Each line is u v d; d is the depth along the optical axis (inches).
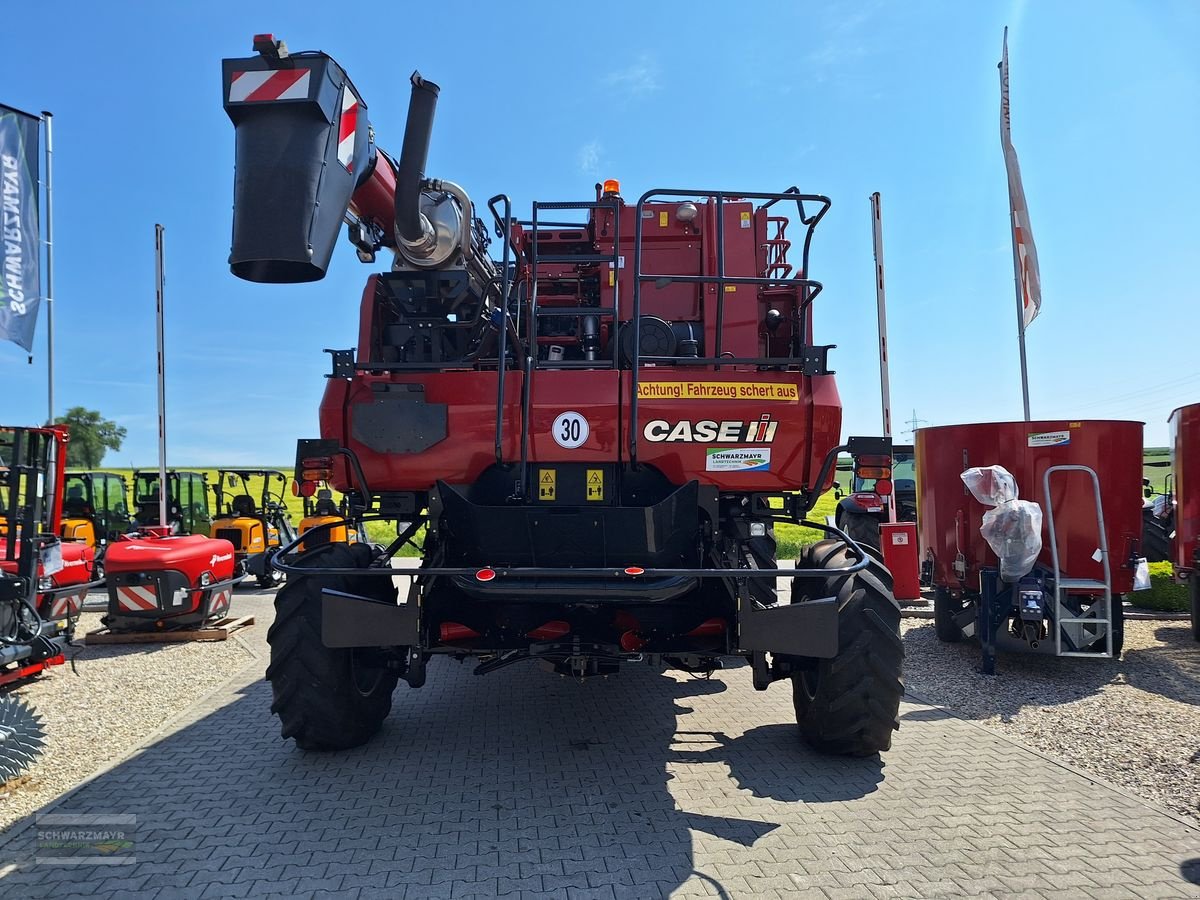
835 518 383.9
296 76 136.0
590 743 175.9
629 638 162.7
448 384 159.0
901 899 108.2
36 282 352.5
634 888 111.1
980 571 251.0
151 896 109.0
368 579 166.9
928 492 283.6
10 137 343.3
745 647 142.2
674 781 152.1
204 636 299.6
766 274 202.2
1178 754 166.6
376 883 112.5
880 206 380.8
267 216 133.6
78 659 268.7
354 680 165.0
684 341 183.0
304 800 142.4
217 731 184.1
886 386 378.0
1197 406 285.6
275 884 112.1
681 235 205.9
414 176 165.6
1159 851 122.0
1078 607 248.2
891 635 153.9
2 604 221.1
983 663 242.1
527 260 220.7
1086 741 175.8
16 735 150.9
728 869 116.5
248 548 459.2
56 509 250.7
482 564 156.1
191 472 490.3
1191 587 291.6
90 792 145.9
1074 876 114.3
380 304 183.2
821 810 137.7
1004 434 258.4
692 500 153.6
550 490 159.9
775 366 164.2
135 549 296.8
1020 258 337.7
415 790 147.3
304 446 157.0
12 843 125.3
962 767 158.9
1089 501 248.1
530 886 111.7
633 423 149.6
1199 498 285.9
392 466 160.1
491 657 171.3
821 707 156.2
